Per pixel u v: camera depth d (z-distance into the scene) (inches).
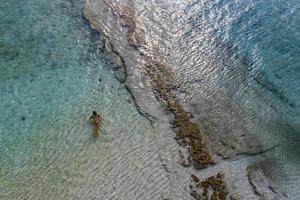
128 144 1087.0
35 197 959.6
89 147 1067.3
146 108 1178.6
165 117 1165.7
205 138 1129.4
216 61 1336.1
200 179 1037.8
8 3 1402.6
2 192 960.3
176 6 1499.8
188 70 1300.4
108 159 1048.8
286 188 1039.0
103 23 1400.1
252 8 1514.5
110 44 1339.8
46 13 1396.4
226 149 1111.0
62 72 1235.9
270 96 1245.7
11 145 1051.3
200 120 1170.6
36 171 1007.0
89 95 1187.3
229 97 1236.5
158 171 1040.2
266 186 1039.0
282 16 1487.5
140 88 1227.9
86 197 970.7
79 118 1124.5
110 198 975.0
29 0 1425.9
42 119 1111.6
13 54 1258.6
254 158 1097.4
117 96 1196.5
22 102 1143.0
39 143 1061.8
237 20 1471.5
